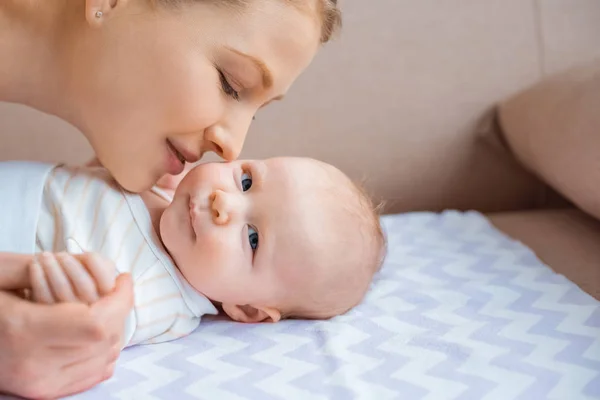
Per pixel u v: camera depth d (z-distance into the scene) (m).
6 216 0.90
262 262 1.02
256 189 1.04
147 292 0.95
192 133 0.91
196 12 0.85
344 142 1.51
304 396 0.81
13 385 0.77
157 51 0.85
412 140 1.55
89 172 1.00
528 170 1.60
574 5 1.60
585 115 1.31
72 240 0.91
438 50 1.53
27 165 0.97
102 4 0.85
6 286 0.79
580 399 0.82
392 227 1.42
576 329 0.99
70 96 0.94
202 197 1.01
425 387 0.83
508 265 1.25
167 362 0.89
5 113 1.32
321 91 1.48
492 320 1.02
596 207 1.33
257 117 1.46
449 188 1.60
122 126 0.89
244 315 1.06
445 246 1.34
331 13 0.95
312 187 1.07
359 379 0.85
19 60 0.93
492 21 1.55
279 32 0.87
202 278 0.99
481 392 0.83
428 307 1.07
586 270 1.25
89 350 0.77
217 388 0.82
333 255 1.04
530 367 0.88
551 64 1.59
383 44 1.50
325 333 0.97
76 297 0.78
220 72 0.88
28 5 0.90
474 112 1.57
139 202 1.00
